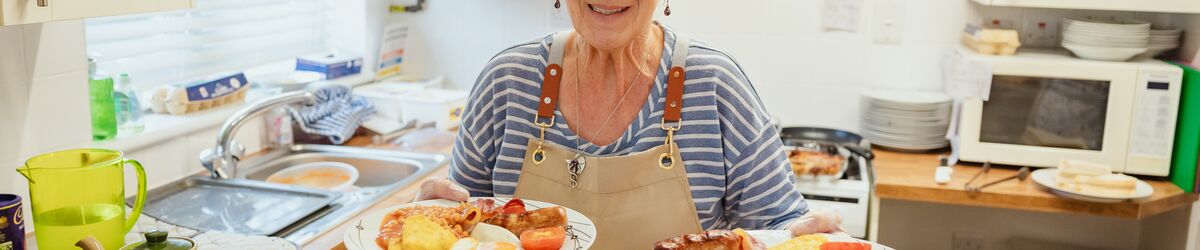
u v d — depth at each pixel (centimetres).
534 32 329
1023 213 315
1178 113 266
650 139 158
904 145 295
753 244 131
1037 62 266
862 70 313
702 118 158
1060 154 270
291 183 245
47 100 179
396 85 315
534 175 160
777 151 164
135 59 247
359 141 281
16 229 140
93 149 153
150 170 220
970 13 302
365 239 131
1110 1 257
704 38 323
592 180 155
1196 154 252
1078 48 273
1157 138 262
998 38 276
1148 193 249
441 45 341
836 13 310
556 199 159
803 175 269
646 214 156
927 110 291
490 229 133
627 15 147
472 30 336
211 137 242
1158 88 259
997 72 269
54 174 141
